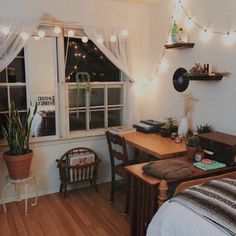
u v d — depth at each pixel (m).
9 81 3.08
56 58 3.24
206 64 2.74
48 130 3.36
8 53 2.87
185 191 1.71
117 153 3.02
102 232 2.56
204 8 2.81
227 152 2.19
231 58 2.57
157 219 1.68
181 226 1.52
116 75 3.72
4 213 2.90
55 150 3.37
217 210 1.47
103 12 3.37
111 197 3.15
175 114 3.36
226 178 1.93
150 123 3.49
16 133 2.85
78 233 2.54
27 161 2.88
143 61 3.74
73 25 3.21
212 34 2.75
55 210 2.96
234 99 2.57
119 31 3.44
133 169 2.14
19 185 3.19
